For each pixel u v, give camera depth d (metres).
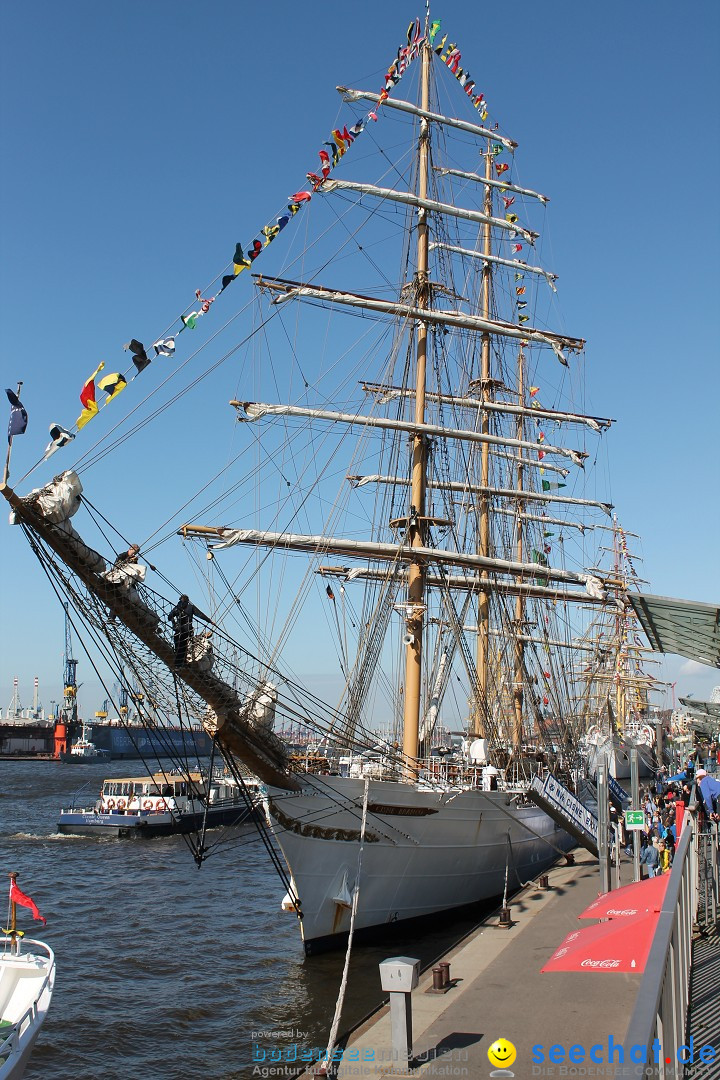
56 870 50.62
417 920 31.72
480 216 44.22
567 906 26.22
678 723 87.44
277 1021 24.36
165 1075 21.27
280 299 37.91
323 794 27.56
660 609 22.45
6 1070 16.12
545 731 52.25
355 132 25.78
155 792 67.94
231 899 42.97
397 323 41.16
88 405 18.36
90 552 18.97
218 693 22.52
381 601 40.00
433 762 35.41
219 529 37.09
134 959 31.39
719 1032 12.32
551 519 63.91
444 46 42.09
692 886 16.91
